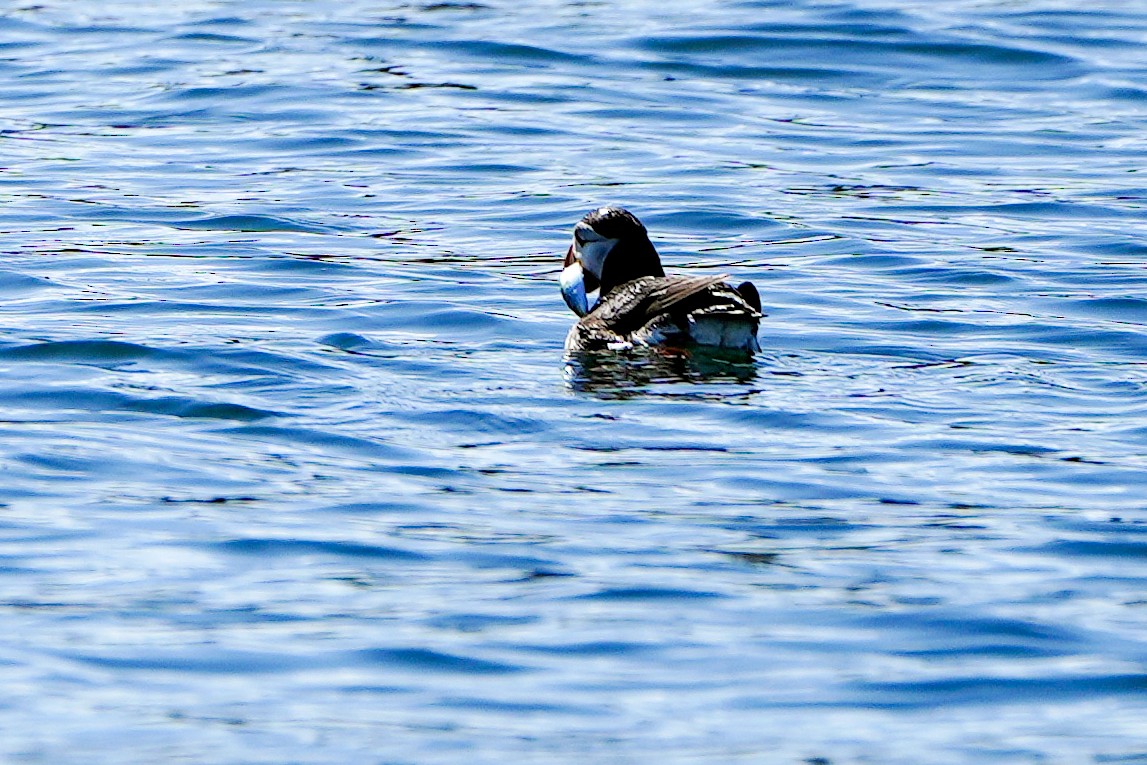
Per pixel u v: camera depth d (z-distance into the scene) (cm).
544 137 2348
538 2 3167
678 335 1442
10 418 1256
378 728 787
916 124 2414
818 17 2969
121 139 2333
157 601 930
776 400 1330
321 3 3195
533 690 827
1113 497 1105
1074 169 2183
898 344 1507
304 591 947
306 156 2256
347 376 1386
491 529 1048
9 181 2119
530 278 1750
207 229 1928
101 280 1709
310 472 1156
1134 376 1396
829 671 848
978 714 803
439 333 1545
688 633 892
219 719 794
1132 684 833
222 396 1323
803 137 2353
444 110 2473
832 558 999
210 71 2684
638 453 1204
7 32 2953
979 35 2864
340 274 1752
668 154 2266
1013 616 912
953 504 1095
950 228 1936
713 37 2848
